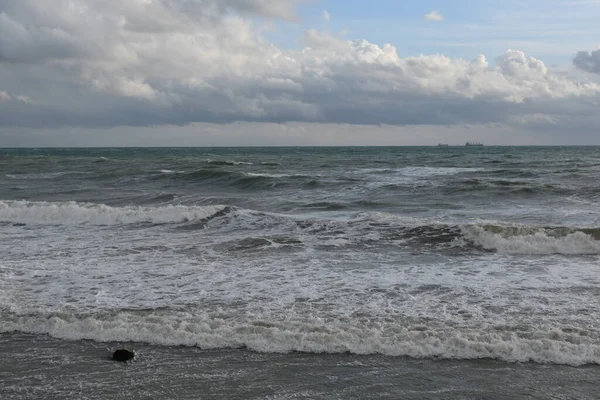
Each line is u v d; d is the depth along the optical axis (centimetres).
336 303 698
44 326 611
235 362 523
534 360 520
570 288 766
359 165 4372
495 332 582
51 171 3738
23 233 1293
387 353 539
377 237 1172
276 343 561
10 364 520
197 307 686
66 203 1638
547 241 1077
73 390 467
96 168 4041
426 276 848
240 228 1328
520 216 1517
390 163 4697
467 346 543
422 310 666
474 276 847
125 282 810
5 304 694
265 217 1409
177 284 799
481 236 1113
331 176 3002
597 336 567
